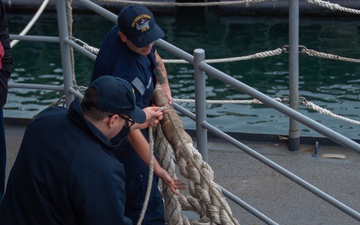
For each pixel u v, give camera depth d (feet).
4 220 9.46
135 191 12.71
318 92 41.88
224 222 11.93
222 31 56.24
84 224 9.18
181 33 56.65
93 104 9.39
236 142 13.19
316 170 17.46
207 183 12.13
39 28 59.06
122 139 10.66
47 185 9.21
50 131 9.47
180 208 13.19
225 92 42.14
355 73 44.70
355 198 16.20
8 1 62.44
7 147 18.69
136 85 11.82
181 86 43.11
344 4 56.29
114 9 60.75
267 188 16.67
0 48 13.37
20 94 42.78
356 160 17.88
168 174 12.21
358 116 37.96
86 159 9.21
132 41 11.50
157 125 12.87
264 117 37.86
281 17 57.77
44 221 9.32
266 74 45.88
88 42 55.98
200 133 13.89
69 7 17.60
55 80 45.68
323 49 50.24
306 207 15.84
